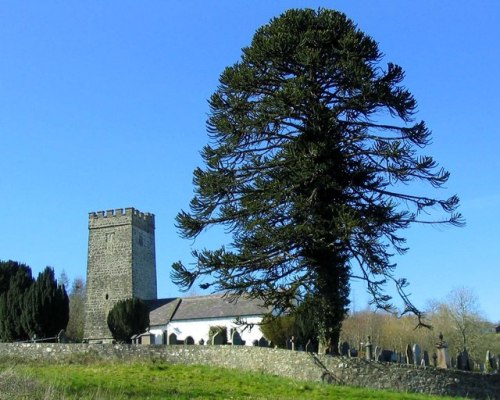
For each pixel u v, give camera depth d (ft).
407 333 212.23
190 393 73.72
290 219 90.84
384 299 89.56
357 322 222.89
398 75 93.30
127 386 76.38
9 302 137.80
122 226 221.05
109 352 99.35
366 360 87.04
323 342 90.84
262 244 88.79
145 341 115.44
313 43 92.89
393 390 84.79
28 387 61.98
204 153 94.73
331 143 90.02
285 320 119.03
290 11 98.27
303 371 88.43
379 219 88.22
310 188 90.79
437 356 96.53
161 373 89.56
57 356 100.63
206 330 188.44
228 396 73.15
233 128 92.58
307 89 89.51
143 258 224.33
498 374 89.76
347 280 91.45
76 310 259.19
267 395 75.00
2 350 103.40
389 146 88.89
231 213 94.07
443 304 211.00
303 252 90.99
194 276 91.04
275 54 91.66
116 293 215.51
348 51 91.45
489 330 216.95
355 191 92.32
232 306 190.19
